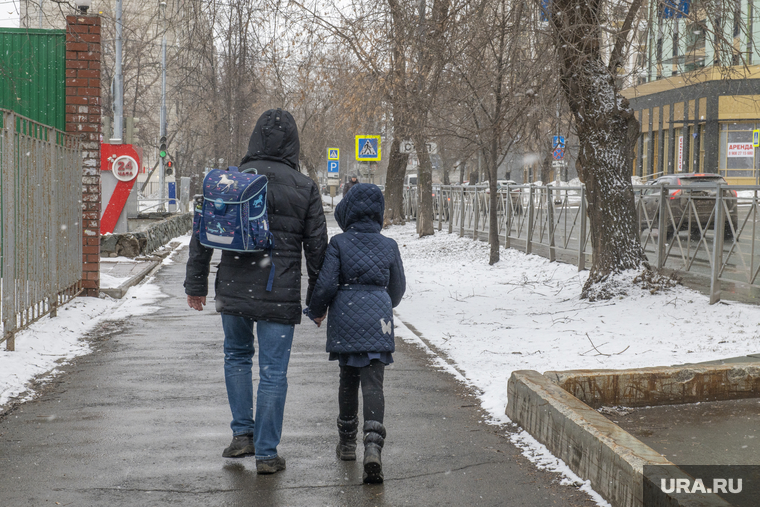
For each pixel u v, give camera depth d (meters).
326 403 5.82
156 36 11.90
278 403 4.30
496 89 13.34
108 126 20.53
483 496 3.95
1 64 10.73
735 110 39.97
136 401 5.84
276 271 4.32
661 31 10.01
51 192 8.98
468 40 11.71
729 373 5.74
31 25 12.09
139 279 14.21
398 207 33.31
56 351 7.76
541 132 13.23
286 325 4.37
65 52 11.24
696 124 41.84
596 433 4.02
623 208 10.62
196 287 4.52
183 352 7.84
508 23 10.64
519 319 9.84
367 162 24.95
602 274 10.70
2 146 7.06
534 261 16.73
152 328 9.34
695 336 8.04
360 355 4.41
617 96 10.68
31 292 8.09
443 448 4.75
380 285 4.50
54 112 11.27
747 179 40.47
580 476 4.15
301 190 4.41
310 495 3.96
